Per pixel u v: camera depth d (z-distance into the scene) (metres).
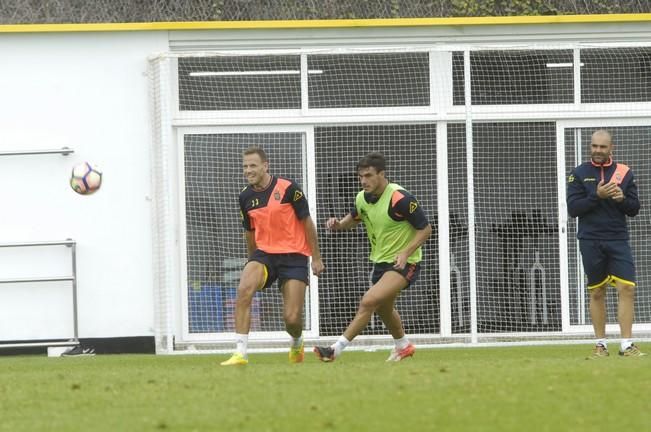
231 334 57.09
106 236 56.72
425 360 40.56
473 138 58.25
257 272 39.03
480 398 25.64
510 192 58.25
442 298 56.78
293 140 57.91
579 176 41.28
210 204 57.50
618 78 58.59
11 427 23.70
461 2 58.94
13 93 56.72
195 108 57.69
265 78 57.81
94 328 56.56
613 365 32.78
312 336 56.75
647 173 58.56
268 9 58.47
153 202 56.47
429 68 57.91
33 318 56.56
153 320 56.62
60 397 28.39
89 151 56.88
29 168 56.78
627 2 59.59
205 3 58.34
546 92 58.28
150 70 56.84
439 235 57.28
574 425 22.30
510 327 57.91
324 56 57.94
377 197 39.28
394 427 22.30
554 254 58.12
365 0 58.91
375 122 57.78
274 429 22.34
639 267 58.31
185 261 57.06
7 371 41.00
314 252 39.75
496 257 58.12
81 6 58.81
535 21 57.62
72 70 56.91
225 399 26.72
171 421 23.66
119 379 32.47
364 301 39.06
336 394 26.88
